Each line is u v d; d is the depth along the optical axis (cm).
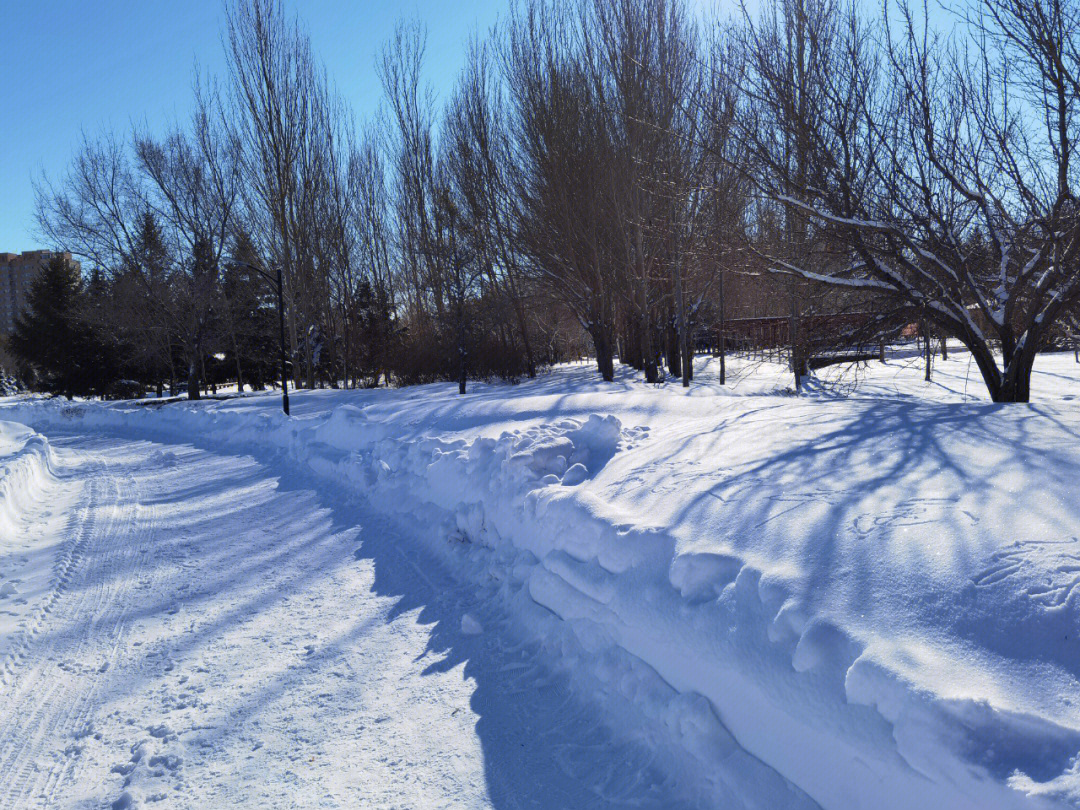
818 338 996
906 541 359
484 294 3284
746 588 367
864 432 582
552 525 559
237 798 363
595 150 2552
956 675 270
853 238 916
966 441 506
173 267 3969
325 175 3772
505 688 453
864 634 304
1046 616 285
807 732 299
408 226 3650
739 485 495
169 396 4466
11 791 376
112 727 437
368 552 767
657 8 2231
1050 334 1009
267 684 483
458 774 373
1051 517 353
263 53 3494
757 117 994
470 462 807
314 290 3794
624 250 2531
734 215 1087
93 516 1037
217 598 656
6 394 6688
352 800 357
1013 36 801
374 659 513
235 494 1153
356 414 1383
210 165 3944
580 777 360
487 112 3011
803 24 960
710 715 342
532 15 2714
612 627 440
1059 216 807
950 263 911
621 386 2378
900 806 259
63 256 4762
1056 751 235
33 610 637
